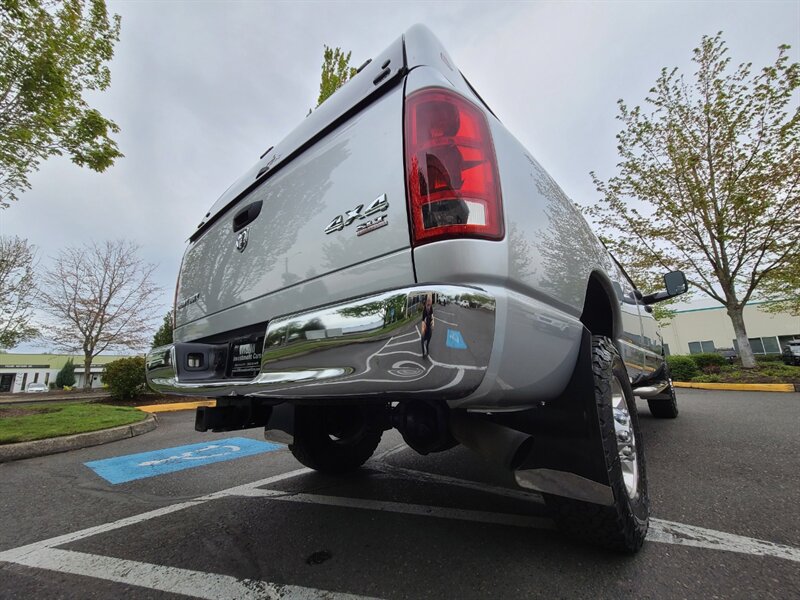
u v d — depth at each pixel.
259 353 1.84
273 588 1.50
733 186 11.19
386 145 1.37
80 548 1.92
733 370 12.12
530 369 1.29
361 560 1.69
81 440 4.65
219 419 2.02
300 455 2.82
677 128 11.68
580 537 1.66
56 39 6.26
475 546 1.79
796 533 1.83
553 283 1.46
